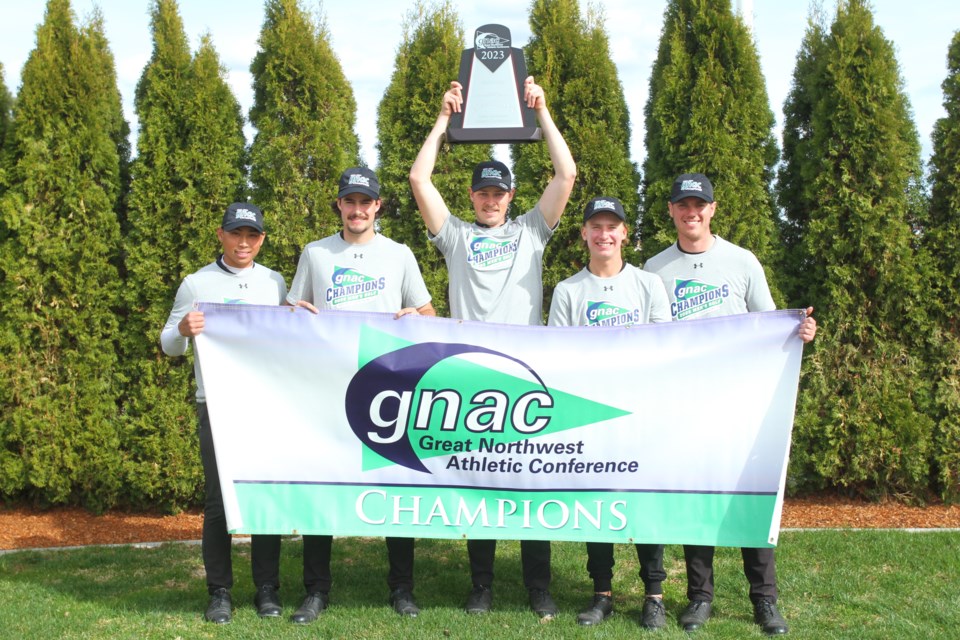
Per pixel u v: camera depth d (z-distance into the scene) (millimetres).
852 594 4965
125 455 7199
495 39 4875
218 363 4383
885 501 7266
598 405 4422
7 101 7414
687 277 4680
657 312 4590
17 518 7152
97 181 7266
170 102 7148
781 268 7410
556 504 4434
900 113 7125
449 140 4875
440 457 4453
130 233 7156
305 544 4707
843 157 7090
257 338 4418
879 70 6953
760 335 4371
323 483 4449
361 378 4441
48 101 7008
